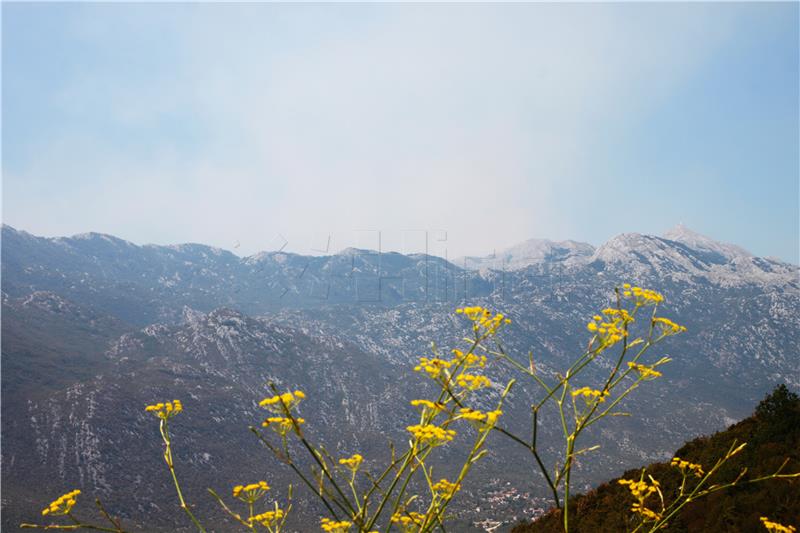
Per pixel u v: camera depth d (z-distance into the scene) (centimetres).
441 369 427
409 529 404
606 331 500
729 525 1508
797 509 1433
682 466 604
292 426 400
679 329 482
